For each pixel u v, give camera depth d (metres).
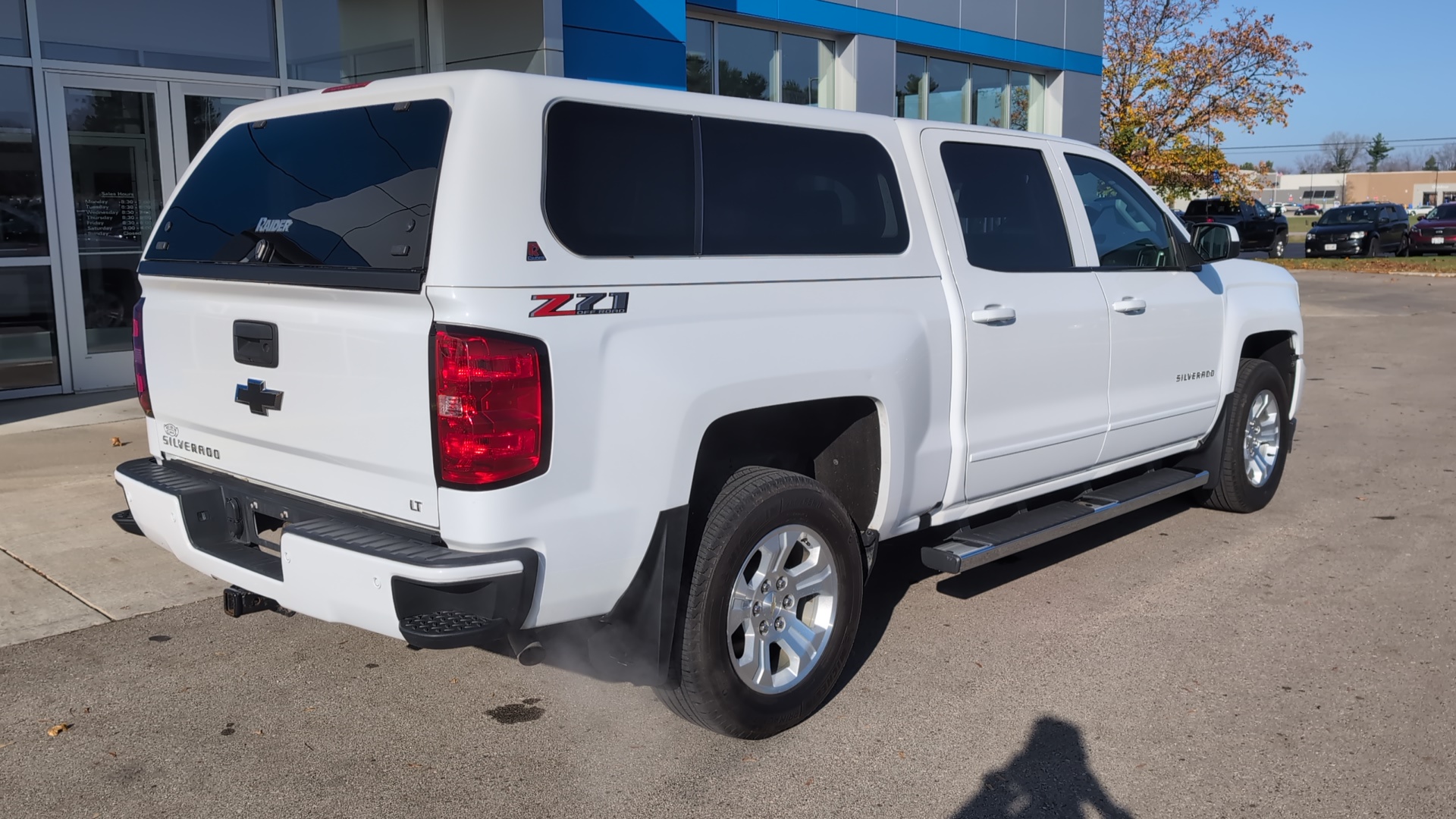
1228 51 27.69
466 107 2.99
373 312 3.03
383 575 2.90
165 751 3.52
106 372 9.43
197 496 3.60
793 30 13.48
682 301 3.27
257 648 4.34
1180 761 3.48
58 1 8.76
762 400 3.44
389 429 3.02
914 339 3.95
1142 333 5.10
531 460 2.94
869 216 3.95
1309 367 12.15
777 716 3.59
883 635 4.50
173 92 9.41
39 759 3.46
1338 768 3.42
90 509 6.00
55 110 8.86
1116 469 5.25
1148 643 4.41
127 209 9.37
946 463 4.18
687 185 3.39
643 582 3.26
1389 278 24.25
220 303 3.49
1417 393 10.43
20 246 8.85
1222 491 6.10
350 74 10.36
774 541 3.56
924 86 15.45
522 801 3.25
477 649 4.39
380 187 3.12
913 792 3.30
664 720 3.79
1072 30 17.20
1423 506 6.47
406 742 3.60
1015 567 5.37
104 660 4.20
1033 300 4.50
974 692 3.97
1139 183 5.36
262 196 3.51
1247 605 4.83
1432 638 4.45
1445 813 3.17
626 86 3.31
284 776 3.38
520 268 2.93
